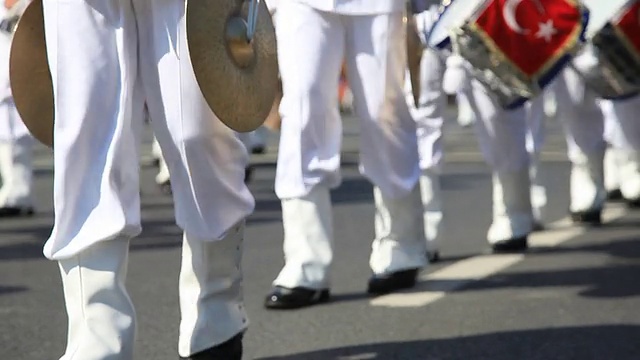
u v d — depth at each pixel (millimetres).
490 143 9656
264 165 18328
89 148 5023
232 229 5660
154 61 5246
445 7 7508
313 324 7125
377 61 7531
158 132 5391
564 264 9094
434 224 9242
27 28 5379
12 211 12539
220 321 5723
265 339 6770
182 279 5746
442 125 9383
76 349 5027
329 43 7457
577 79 10961
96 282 5016
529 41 7176
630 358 6309
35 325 7238
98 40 5035
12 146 12445
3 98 12320
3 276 8883
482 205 12891
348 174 16547
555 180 15062
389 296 7887
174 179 5453
